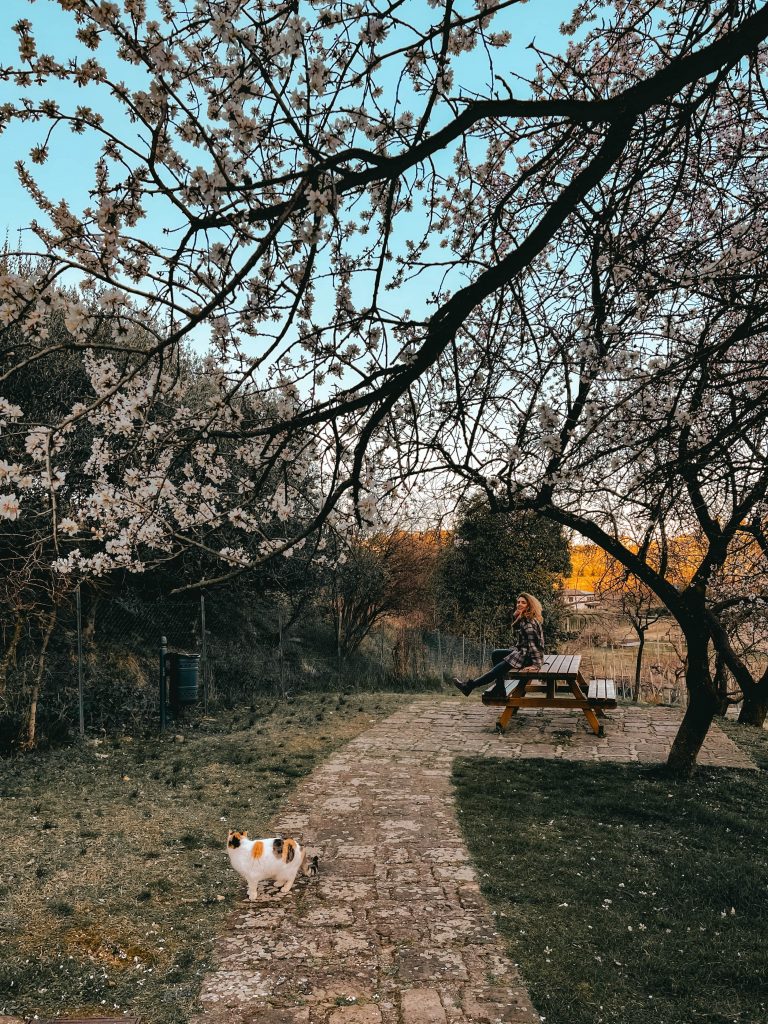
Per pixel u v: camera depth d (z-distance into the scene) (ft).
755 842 20.35
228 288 7.97
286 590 45.52
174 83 9.02
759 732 36.29
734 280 12.59
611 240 13.25
